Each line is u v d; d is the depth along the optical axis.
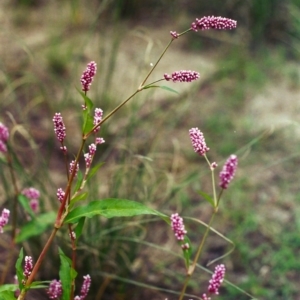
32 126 1.04
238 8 1.30
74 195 0.53
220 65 1.18
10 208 0.82
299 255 0.80
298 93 1.13
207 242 0.83
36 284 0.55
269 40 1.28
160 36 1.31
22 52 1.23
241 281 0.78
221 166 0.95
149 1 1.38
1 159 0.73
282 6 1.28
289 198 0.89
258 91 1.13
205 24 0.52
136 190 0.84
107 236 0.73
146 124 1.03
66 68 1.19
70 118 1.05
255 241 0.83
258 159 0.96
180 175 0.93
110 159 0.95
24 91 1.12
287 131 1.03
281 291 0.77
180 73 0.51
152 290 0.78
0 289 0.56
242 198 0.89
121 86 1.13
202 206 0.88
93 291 0.76
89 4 1.40
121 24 1.33
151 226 0.84
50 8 1.42
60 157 0.98
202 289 0.77
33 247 0.77
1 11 1.41
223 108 1.09
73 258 0.55
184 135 1.02
